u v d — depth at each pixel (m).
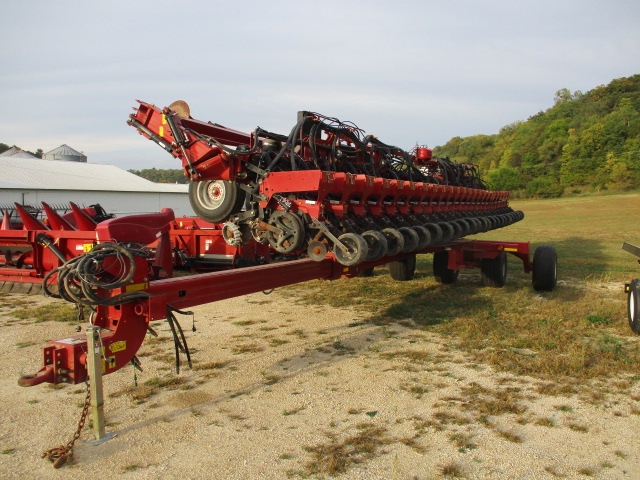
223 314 7.95
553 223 33.59
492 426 4.09
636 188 61.72
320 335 6.72
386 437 3.90
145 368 5.45
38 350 5.98
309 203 5.36
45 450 3.72
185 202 35.22
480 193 10.89
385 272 12.30
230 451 3.70
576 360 5.43
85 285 3.70
